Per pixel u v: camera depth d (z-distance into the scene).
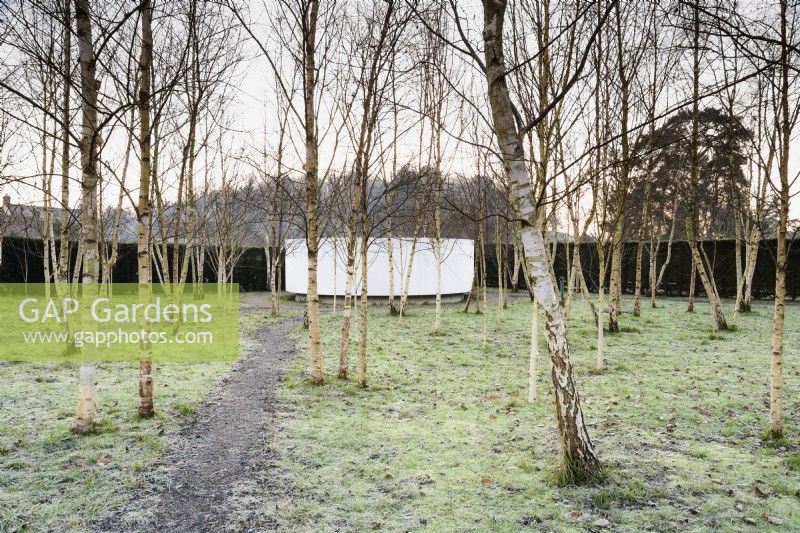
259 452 5.33
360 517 4.02
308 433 5.91
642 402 7.00
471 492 4.42
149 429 5.89
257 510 4.11
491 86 4.25
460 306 20.94
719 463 4.91
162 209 14.66
